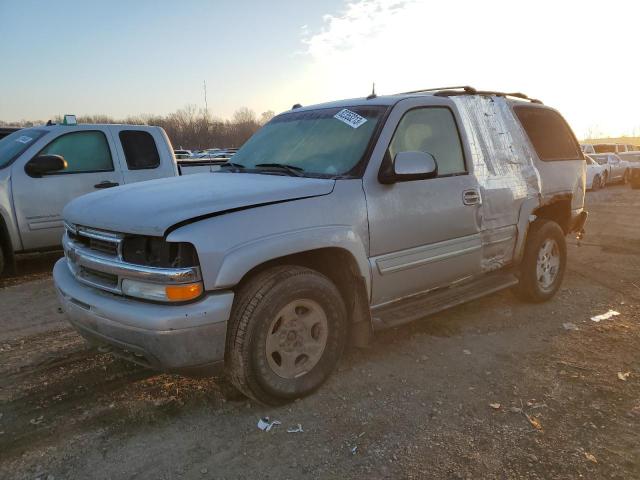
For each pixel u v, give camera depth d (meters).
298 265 3.32
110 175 7.13
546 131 5.41
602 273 6.60
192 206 2.93
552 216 5.68
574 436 2.94
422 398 3.37
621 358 3.97
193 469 2.67
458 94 4.54
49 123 7.41
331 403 3.30
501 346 4.23
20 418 3.14
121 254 2.98
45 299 5.63
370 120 3.88
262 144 4.41
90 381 3.61
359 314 3.63
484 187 4.40
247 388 3.07
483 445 2.86
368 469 2.66
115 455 2.79
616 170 22.70
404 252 3.79
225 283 2.84
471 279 4.52
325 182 3.42
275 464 2.71
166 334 2.76
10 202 6.31
